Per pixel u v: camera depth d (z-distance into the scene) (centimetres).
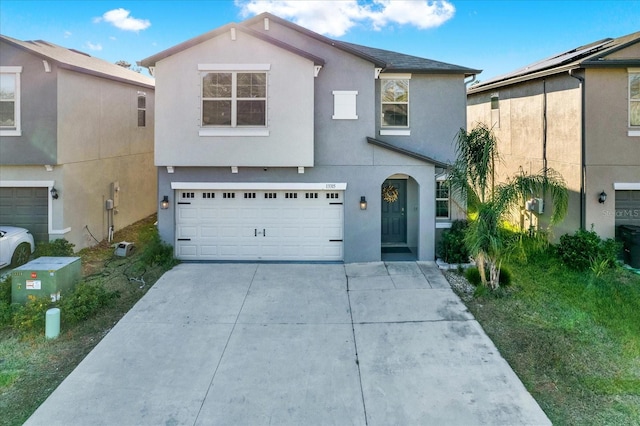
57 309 837
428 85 1462
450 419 592
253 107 1270
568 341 809
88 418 591
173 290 1091
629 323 885
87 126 1516
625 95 1344
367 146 1325
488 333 852
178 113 1272
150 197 2100
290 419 593
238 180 1327
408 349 792
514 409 613
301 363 743
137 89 1936
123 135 1803
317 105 1324
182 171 1321
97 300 934
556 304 985
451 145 1470
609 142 1347
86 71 1454
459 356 764
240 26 1227
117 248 1412
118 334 847
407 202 1520
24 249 1283
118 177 1762
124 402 628
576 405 623
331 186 1323
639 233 1262
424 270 1252
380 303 1012
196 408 615
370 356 768
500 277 1120
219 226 1355
